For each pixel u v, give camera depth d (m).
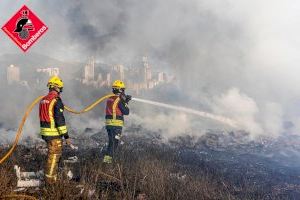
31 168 7.15
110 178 6.74
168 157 9.71
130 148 10.42
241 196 7.24
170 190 6.46
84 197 5.43
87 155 8.60
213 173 8.76
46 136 5.84
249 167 10.19
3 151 8.47
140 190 6.25
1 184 5.45
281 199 7.37
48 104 5.84
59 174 6.26
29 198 5.21
